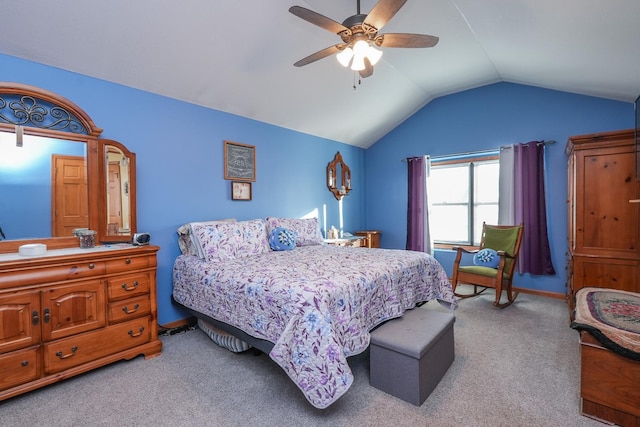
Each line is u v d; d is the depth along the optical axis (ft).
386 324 6.55
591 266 8.68
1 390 5.43
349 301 5.78
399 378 5.59
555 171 12.16
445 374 6.44
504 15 7.48
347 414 5.20
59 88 7.37
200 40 7.90
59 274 6.07
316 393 4.82
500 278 10.68
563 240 12.00
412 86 13.56
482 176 14.58
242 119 11.43
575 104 11.69
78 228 7.52
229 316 6.88
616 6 5.66
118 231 8.07
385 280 6.92
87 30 6.79
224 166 10.79
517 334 8.49
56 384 6.16
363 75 7.86
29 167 6.93
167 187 9.33
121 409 5.40
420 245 15.43
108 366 6.89
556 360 7.00
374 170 17.47
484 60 11.23
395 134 16.60
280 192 12.91
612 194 8.37
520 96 12.91
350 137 15.97
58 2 6.12
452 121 14.75
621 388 4.82
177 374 6.56
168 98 9.33
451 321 6.74
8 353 5.52
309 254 9.39
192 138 9.93
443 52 10.61
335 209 15.79
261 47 8.73
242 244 9.18
